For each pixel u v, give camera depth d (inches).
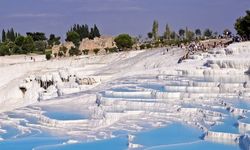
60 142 1165.7
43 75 3046.3
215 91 1571.1
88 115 1455.5
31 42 5157.5
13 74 3681.1
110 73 2891.2
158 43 4562.0
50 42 6072.8
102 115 1405.0
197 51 2849.4
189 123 1240.8
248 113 1212.5
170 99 1514.5
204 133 1109.1
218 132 1058.7
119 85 1867.6
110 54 3919.8
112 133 1207.6
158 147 1021.8
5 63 4126.5
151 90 1643.7
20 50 5000.0
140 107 1455.5
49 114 1492.4
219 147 991.0
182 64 2263.8
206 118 1233.4
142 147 1030.4
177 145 1029.2
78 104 1681.8
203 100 1454.2
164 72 2105.1
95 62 3833.7
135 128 1222.9
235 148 976.9
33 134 1272.1
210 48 2883.9
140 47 4468.5
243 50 2251.5
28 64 3816.4
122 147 1076.5
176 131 1167.6
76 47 5049.2
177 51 3174.2
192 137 1099.3
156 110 1398.9
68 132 1263.5
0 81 3592.5
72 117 1427.2
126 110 1411.2
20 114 1571.1
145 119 1317.7
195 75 1945.1
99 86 2037.4
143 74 2162.9
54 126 1355.8
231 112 1261.1
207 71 1923.0
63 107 1632.6
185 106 1389.0
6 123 1445.6
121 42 4603.8
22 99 2974.9
